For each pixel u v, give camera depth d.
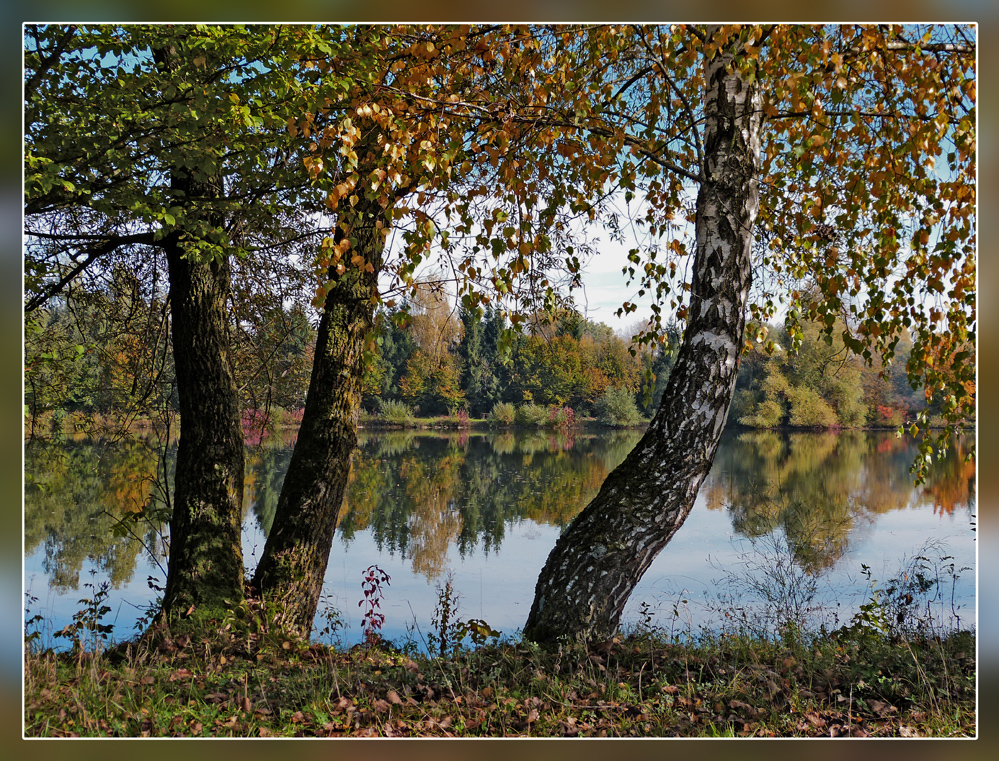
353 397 5.64
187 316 5.56
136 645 4.41
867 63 4.12
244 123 4.21
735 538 10.30
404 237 3.61
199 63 3.74
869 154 4.68
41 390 6.86
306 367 8.13
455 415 44.00
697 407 4.07
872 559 8.55
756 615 6.05
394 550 10.68
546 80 4.63
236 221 5.41
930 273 4.67
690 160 4.80
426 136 3.81
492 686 3.59
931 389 5.00
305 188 5.39
